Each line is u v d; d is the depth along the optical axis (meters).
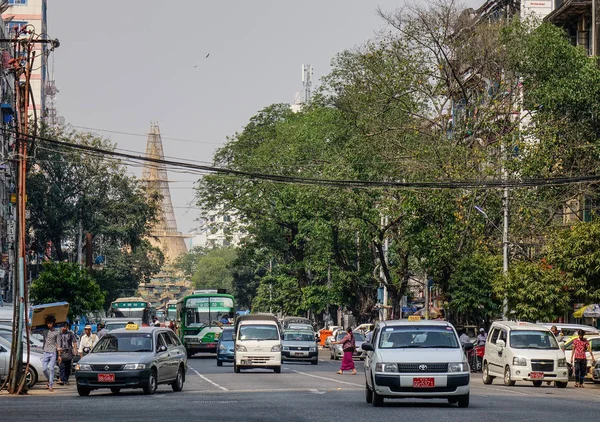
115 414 22.28
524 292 51.62
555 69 56.22
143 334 31.77
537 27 58.12
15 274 33.47
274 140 85.12
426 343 25.48
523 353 38.31
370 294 81.44
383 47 59.25
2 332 39.66
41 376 39.12
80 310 53.81
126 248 109.94
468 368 24.50
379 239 64.12
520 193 54.06
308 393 30.44
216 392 31.34
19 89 34.75
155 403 26.03
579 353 39.62
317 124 79.56
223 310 70.31
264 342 46.88
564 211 62.34
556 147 53.78
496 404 25.94
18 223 33.88
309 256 85.38
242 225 89.25
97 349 31.41
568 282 48.66
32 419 21.08
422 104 59.75
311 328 70.62
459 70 58.69
